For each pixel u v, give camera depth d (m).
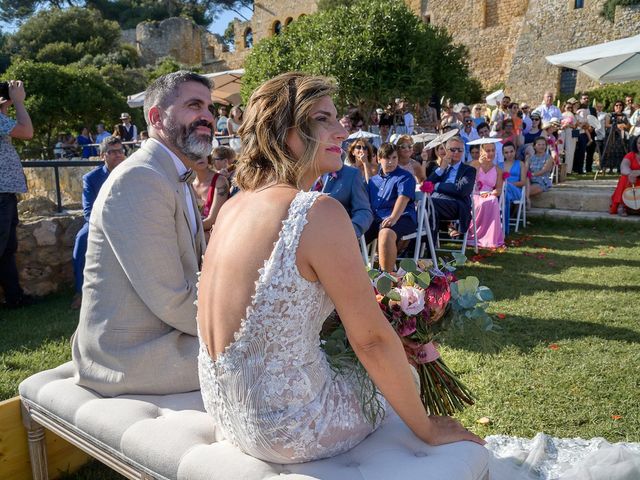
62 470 2.62
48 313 5.35
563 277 5.84
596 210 9.38
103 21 43.88
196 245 2.74
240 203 1.67
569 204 9.59
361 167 6.61
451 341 3.91
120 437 1.93
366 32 11.34
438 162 8.13
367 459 1.68
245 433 1.63
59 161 6.52
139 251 2.19
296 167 1.59
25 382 2.38
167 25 44.06
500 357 3.68
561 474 2.23
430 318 1.95
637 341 3.90
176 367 2.21
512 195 8.63
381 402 1.84
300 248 1.49
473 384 3.31
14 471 2.42
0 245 5.26
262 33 41.22
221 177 4.66
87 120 23.38
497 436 2.63
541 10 27.94
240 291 1.55
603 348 3.79
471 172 6.86
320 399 1.64
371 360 1.58
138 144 11.20
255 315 1.53
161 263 2.22
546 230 8.70
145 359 2.20
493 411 2.98
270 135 1.60
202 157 2.64
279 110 1.59
